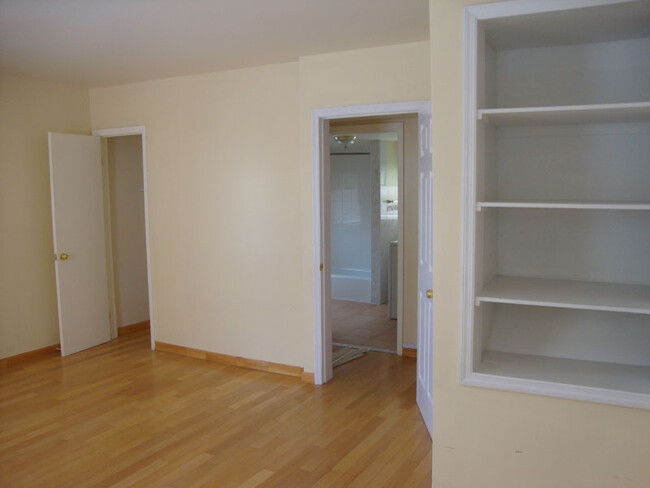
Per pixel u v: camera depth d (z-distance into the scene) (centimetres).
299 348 445
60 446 325
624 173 239
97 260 538
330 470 294
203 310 495
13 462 306
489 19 216
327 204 423
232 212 468
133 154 597
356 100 388
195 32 341
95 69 450
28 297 497
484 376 234
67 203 504
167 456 312
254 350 469
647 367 240
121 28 332
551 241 255
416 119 482
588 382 223
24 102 487
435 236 239
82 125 539
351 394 407
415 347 495
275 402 392
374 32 343
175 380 440
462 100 225
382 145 727
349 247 868
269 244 452
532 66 250
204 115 475
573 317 251
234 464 302
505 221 262
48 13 302
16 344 488
